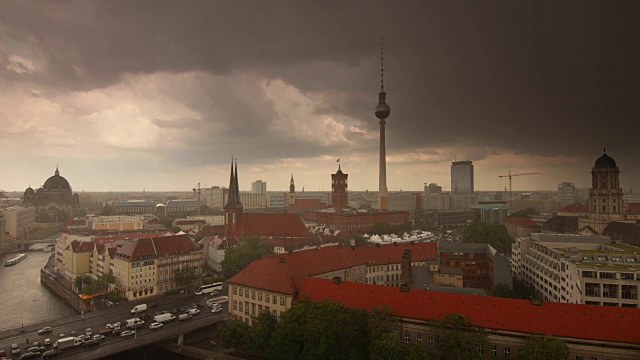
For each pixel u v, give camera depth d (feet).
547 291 515.91
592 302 408.67
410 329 343.26
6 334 435.94
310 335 336.08
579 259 465.06
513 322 314.55
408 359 296.51
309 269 479.41
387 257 599.16
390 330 330.75
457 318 310.65
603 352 289.33
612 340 287.07
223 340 402.93
